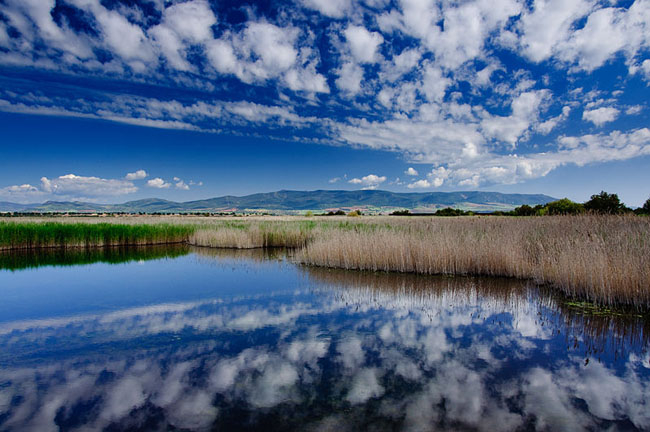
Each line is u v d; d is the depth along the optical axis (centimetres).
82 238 2584
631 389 484
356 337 686
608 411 430
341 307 900
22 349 640
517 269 1212
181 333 720
